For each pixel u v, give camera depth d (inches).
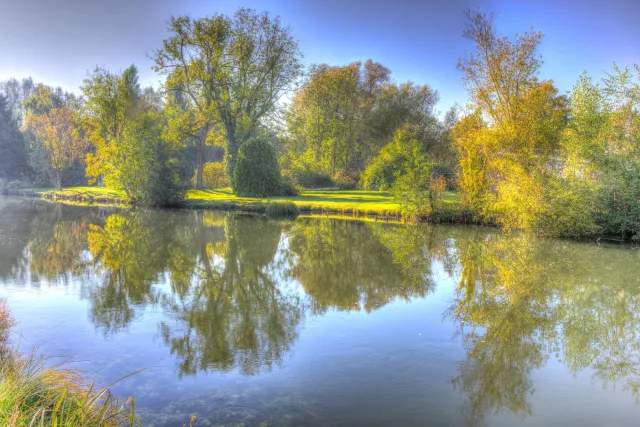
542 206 653.3
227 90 1293.1
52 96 2202.3
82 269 426.9
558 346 252.2
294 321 286.2
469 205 786.2
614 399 192.1
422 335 263.1
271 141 1556.3
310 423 165.3
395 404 181.5
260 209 1003.3
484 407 181.2
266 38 1279.5
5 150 1831.9
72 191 1508.4
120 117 1266.0
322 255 510.3
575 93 700.7
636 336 270.7
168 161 1145.4
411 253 525.3
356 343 248.7
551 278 410.0
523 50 764.6
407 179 828.0
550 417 176.1
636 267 457.4
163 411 171.3
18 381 146.0
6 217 866.1
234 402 180.2
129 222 810.2
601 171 652.1
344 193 1296.8
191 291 355.6
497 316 302.2
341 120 1683.1
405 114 1711.4
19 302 317.1
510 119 781.9
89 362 217.6
